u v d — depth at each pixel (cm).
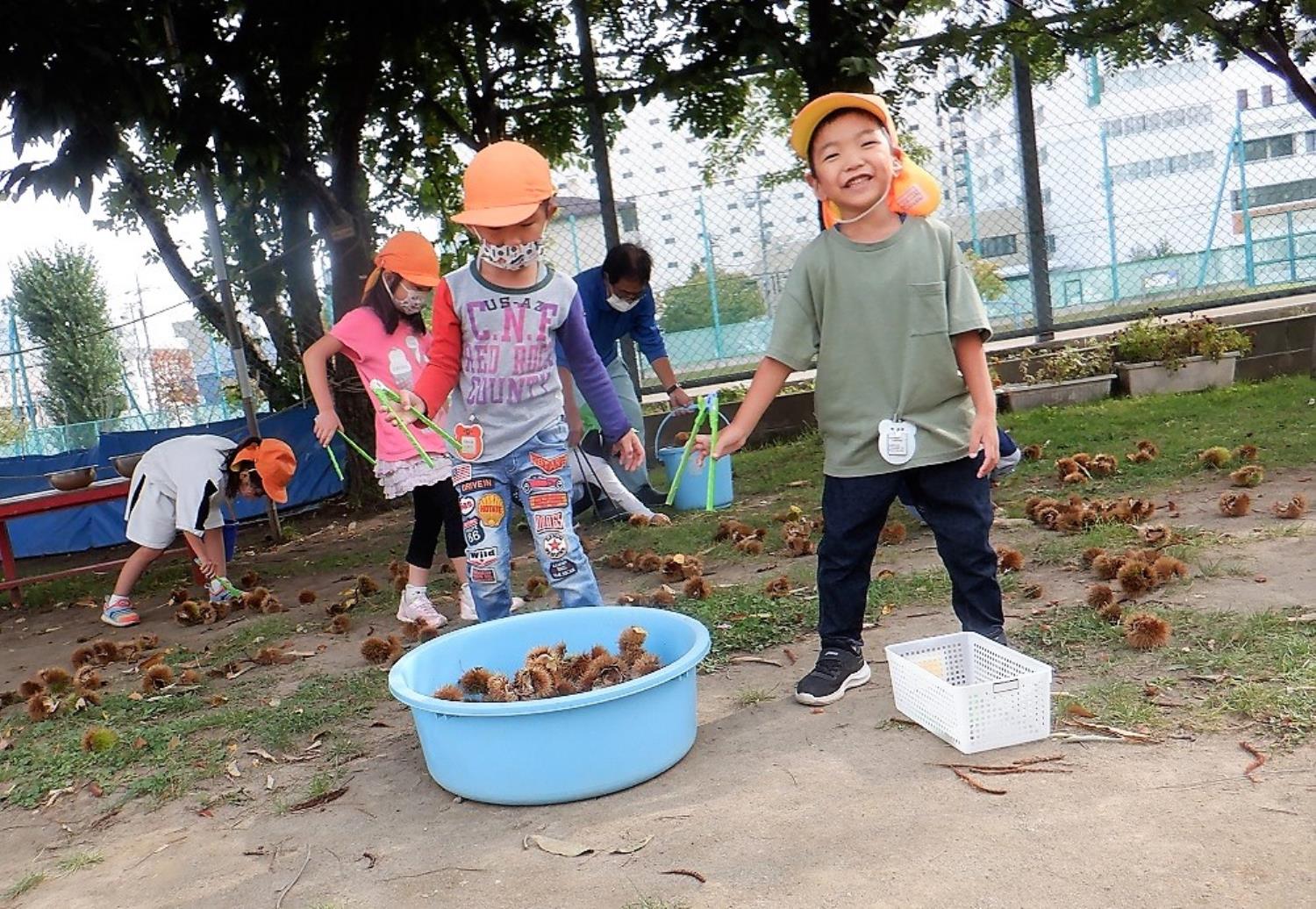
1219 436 654
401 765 290
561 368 491
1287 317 975
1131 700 265
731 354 1053
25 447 1625
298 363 1040
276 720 337
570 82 918
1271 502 475
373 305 446
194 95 691
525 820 243
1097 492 544
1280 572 362
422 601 462
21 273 2492
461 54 892
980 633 295
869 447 287
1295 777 216
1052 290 1045
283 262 991
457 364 338
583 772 246
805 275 288
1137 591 351
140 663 451
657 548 546
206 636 502
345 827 252
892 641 347
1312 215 1059
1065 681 286
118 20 645
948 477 290
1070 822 208
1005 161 992
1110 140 1035
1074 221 1045
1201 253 1055
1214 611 326
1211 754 231
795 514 571
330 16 766
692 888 201
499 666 318
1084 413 830
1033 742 250
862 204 277
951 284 279
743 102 924
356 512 943
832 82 769
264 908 216
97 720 365
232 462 553
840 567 297
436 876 220
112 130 661
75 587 717
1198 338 909
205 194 759
